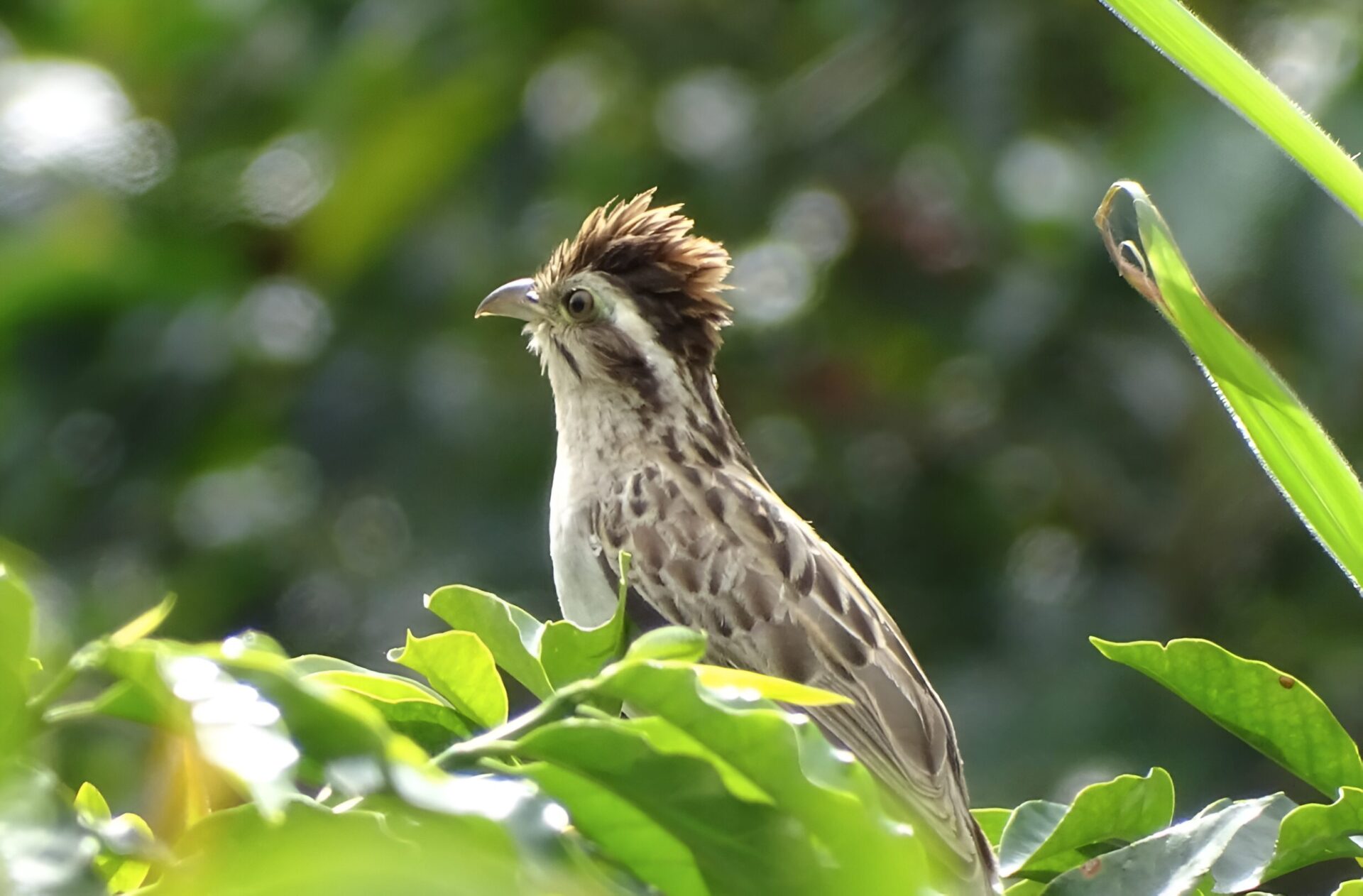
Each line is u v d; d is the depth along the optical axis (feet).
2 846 9.11
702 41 46.21
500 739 10.55
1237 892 14.56
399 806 10.06
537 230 43.52
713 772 10.40
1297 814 14.62
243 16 44.11
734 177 44.68
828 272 45.62
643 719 10.61
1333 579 44.39
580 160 44.01
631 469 30.04
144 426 43.42
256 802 9.14
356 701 10.07
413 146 42.27
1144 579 44.65
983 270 44.83
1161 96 42.22
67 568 42.91
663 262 30.89
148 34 44.37
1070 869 15.58
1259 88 14.15
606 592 29.68
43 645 14.64
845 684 27.73
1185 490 45.24
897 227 44.73
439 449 42.34
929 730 27.37
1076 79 44.29
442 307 43.21
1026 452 45.70
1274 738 16.57
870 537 45.06
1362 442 39.50
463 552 41.78
